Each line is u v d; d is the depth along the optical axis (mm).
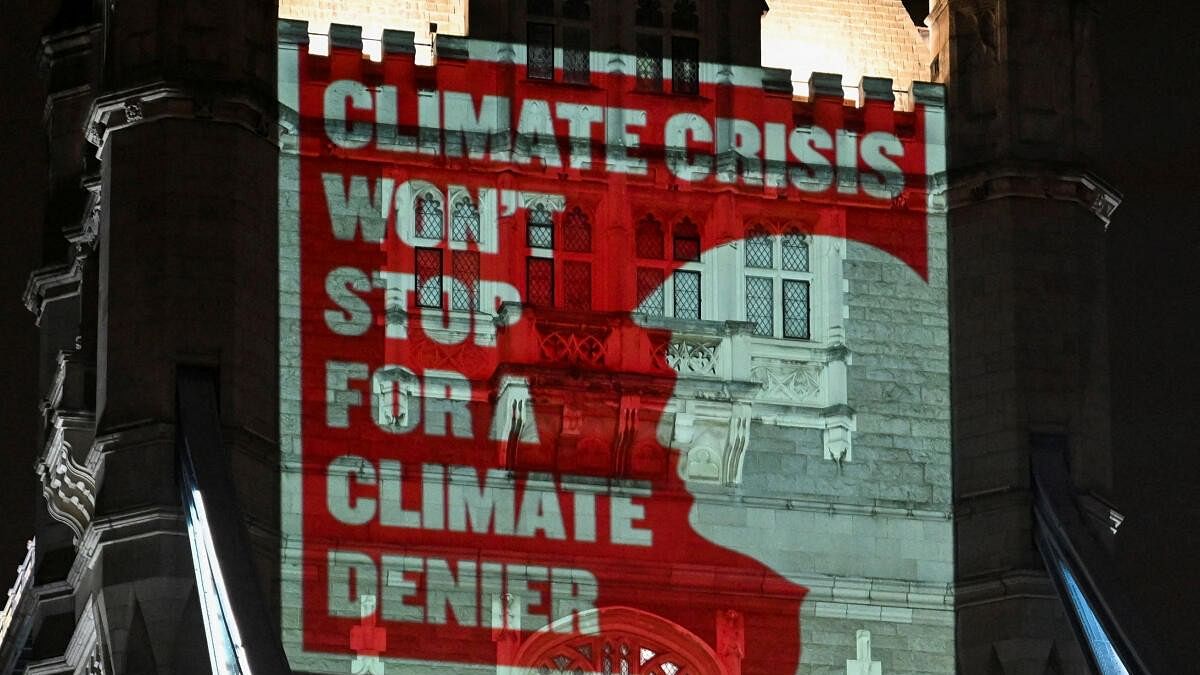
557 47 66375
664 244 65812
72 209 72750
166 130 63562
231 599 58281
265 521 62250
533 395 63844
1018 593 64312
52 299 72250
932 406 66125
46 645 69625
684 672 63750
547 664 63125
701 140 66438
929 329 66500
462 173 65188
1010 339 65938
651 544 64188
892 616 64812
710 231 65938
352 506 62938
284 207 64250
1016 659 64000
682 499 64562
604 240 65438
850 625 64625
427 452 63625
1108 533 65250
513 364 63812
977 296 66500
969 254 66750
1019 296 66188
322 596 62344
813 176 66688
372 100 65188
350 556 62656
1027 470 65188
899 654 64625
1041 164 66938
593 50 66500
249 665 57062
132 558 61125
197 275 62875
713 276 65688
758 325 65812
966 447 65875
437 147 65188
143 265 62875
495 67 65938
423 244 64750
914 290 66625
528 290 64938
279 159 64500
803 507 65062
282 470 62781
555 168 65500
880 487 65500
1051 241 66750
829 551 64938
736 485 64938
